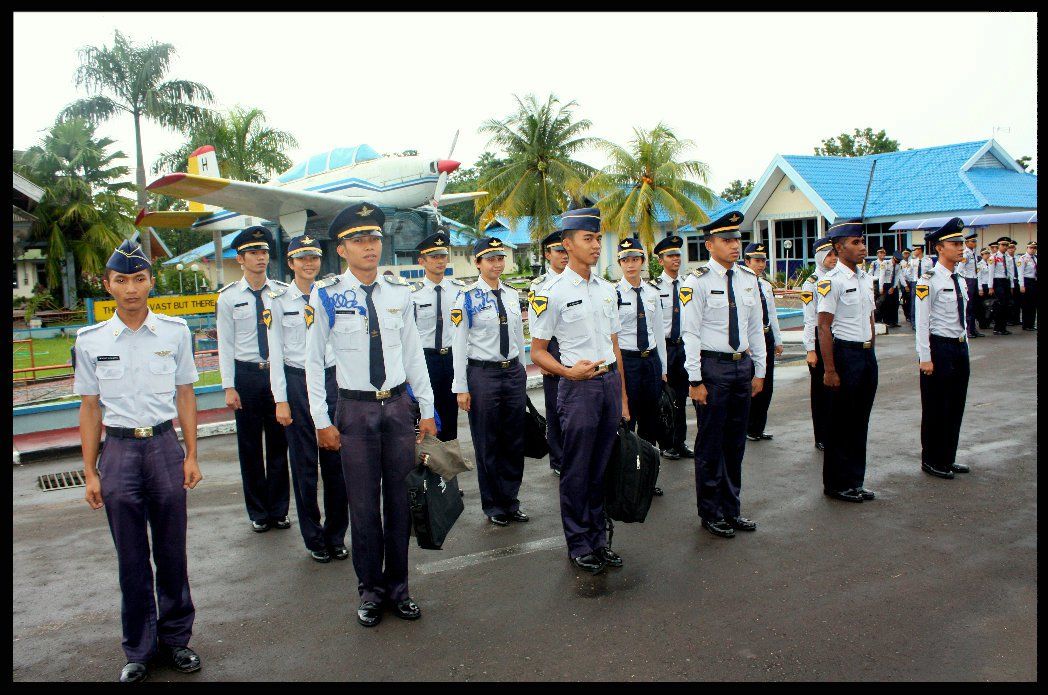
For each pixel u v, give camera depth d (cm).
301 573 469
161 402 358
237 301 546
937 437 596
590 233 445
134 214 3095
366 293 398
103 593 449
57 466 799
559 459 679
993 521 495
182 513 360
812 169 2905
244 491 558
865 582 408
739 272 504
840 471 554
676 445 711
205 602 427
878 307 1814
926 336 589
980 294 1551
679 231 3416
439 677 332
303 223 1952
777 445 736
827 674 319
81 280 2939
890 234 2705
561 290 453
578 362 434
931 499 545
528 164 3372
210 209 2381
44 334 2384
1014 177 2692
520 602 405
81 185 2867
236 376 547
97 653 372
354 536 395
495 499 546
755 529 499
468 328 553
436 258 646
